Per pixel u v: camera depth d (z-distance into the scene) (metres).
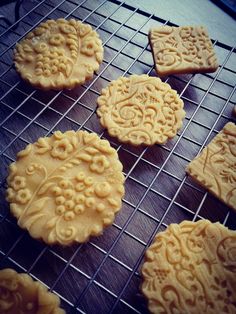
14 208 0.17
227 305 0.15
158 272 0.15
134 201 0.19
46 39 0.22
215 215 0.19
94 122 0.21
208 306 0.15
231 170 0.18
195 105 0.22
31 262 0.17
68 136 0.19
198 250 0.16
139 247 0.17
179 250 0.16
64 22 0.23
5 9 0.26
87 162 0.18
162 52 0.23
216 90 0.23
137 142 0.19
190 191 0.19
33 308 0.15
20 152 0.18
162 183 0.19
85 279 0.17
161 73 0.22
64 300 0.15
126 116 0.20
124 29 0.26
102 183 0.17
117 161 0.18
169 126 0.20
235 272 0.16
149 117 0.20
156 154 0.20
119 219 0.18
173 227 0.17
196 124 0.22
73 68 0.21
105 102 0.20
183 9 0.27
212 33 0.26
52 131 0.21
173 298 0.15
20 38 0.23
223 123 0.22
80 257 0.17
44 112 0.21
